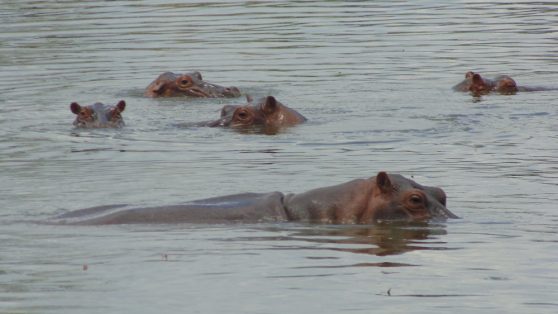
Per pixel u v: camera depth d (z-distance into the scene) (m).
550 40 112.81
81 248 46.06
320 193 51.31
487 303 39.00
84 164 64.31
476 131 72.56
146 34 119.56
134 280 41.84
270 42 113.88
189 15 133.25
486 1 142.50
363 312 38.22
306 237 47.72
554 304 38.84
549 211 51.50
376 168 61.72
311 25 124.31
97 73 99.06
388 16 130.88
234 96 89.62
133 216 50.69
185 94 91.19
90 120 76.75
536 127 73.81
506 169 60.69
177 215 50.59
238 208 51.12
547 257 44.31
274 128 76.25
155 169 62.59
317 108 82.50
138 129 76.69
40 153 67.62
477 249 45.53
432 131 72.88
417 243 46.62
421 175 59.53
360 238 47.44
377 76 95.69
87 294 40.19
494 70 97.69
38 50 110.25
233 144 70.62
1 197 55.59
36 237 47.81
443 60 102.75
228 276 42.28
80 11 137.12
